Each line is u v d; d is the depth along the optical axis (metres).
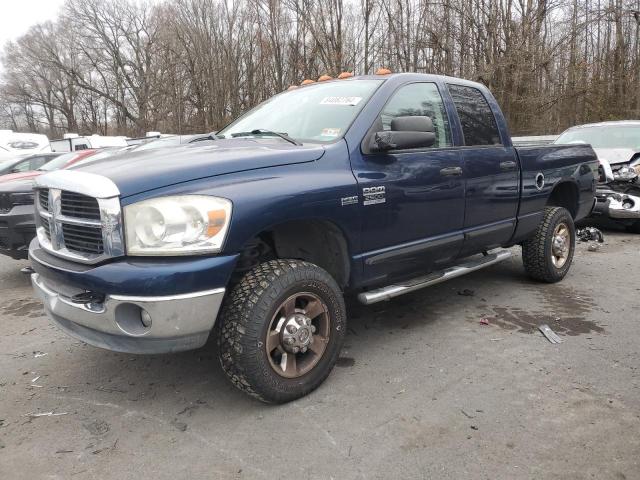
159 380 3.47
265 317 2.88
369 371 3.51
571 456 2.55
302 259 3.52
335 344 3.29
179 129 34.00
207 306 2.71
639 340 3.95
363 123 3.54
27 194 5.83
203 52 31.81
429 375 3.44
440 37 21.17
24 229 5.80
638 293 5.12
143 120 44.06
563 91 21.12
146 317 2.67
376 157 3.52
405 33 21.84
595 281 5.59
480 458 2.56
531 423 2.85
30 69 54.41
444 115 4.18
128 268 2.59
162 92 36.50
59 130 59.16
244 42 30.08
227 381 3.42
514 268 6.18
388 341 4.03
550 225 5.26
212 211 2.69
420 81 4.09
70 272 2.76
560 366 3.53
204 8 31.14
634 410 2.96
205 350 3.93
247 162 2.95
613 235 8.35
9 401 3.23
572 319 4.43
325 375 3.27
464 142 4.28
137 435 2.82
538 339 4.01
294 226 3.37
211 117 31.94
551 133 20.91
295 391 3.09
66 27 49.38
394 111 3.78
